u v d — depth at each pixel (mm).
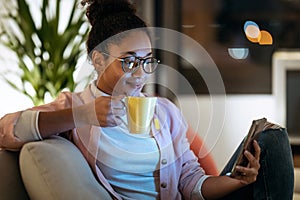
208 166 1946
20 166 1559
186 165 1858
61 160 1535
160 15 4074
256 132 1677
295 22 4020
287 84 3361
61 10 3709
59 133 1705
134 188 1717
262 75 4020
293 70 3344
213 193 1756
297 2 4004
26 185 1567
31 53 3379
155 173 1755
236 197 1765
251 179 1675
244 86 4020
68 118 1553
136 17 1746
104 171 1701
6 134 1577
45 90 3412
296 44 4027
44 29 3314
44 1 3309
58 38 3324
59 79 3377
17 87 3570
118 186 1704
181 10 4082
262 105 3912
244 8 4051
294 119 3383
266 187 1728
